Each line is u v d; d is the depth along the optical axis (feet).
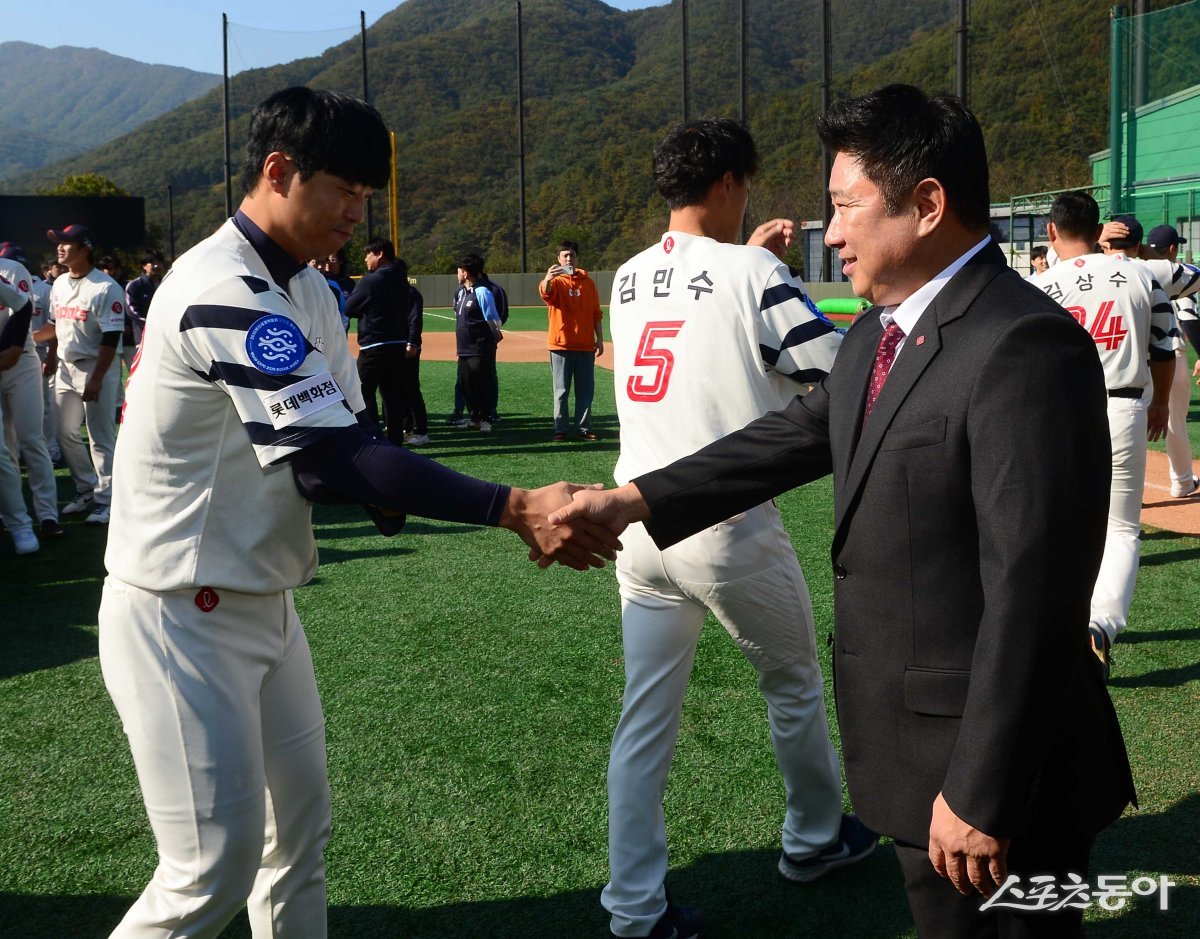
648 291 7.45
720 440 6.08
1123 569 11.74
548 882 8.11
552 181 257.75
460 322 30.60
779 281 7.04
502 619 14.30
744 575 7.16
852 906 7.79
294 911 6.39
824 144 5.07
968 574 4.65
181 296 5.28
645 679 7.39
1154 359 12.51
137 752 5.59
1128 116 57.88
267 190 5.57
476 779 9.71
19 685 12.07
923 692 4.75
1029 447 4.28
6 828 8.94
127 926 5.70
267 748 6.04
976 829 4.33
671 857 8.45
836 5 345.72
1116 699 11.14
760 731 10.59
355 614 14.60
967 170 4.71
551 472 24.52
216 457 5.42
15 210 112.37
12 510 17.98
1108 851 8.30
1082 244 12.92
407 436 29.55
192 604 5.48
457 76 399.85
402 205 278.46
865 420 4.98
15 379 18.71
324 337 6.06
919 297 4.86
